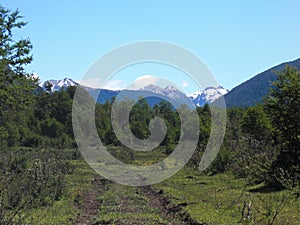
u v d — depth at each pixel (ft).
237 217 57.11
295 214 57.67
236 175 110.83
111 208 70.08
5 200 46.09
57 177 80.02
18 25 117.08
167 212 66.28
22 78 118.93
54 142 199.82
